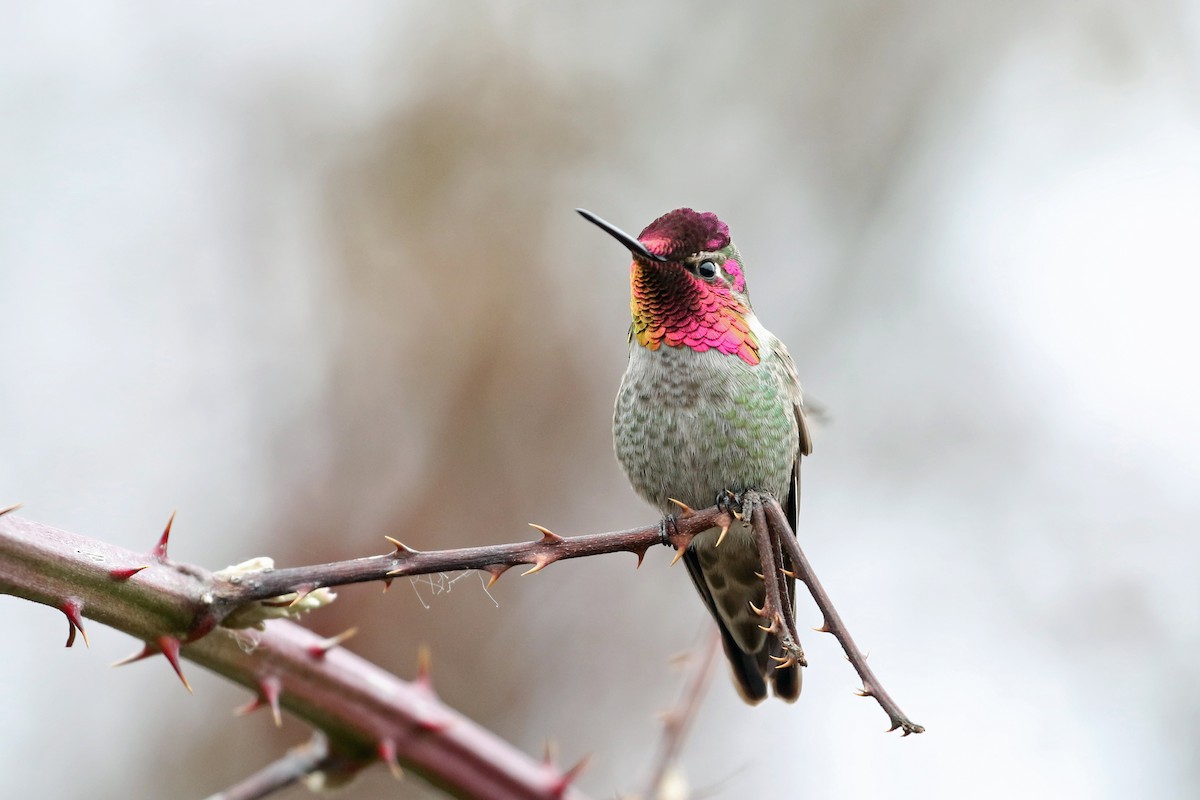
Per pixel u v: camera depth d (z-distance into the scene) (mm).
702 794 6379
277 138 12445
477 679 10516
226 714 9852
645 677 10930
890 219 12844
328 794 5309
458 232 12359
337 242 12141
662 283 7309
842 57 13375
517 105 12875
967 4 13258
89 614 3869
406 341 11758
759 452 7398
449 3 13070
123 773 9547
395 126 12609
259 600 4031
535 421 11648
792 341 12438
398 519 11000
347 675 5031
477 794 5199
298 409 11367
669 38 13539
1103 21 12664
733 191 13031
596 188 12859
